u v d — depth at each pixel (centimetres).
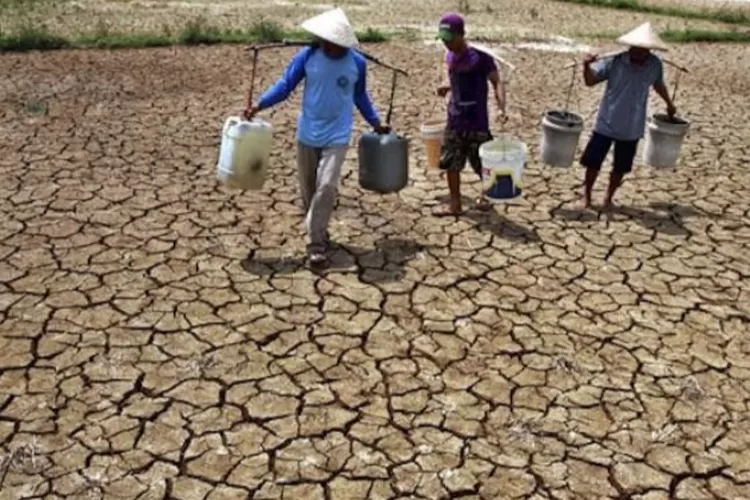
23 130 915
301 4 2197
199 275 587
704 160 917
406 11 2173
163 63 1317
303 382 469
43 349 488
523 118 1078
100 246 625
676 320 556
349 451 416
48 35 1434
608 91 700
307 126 588
